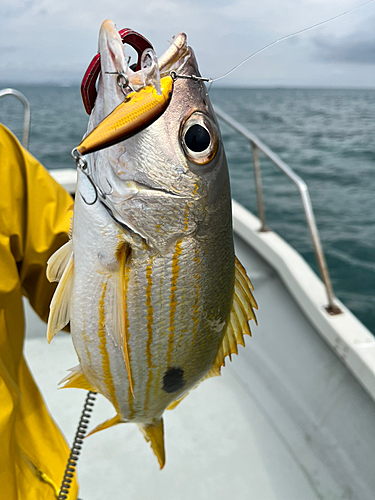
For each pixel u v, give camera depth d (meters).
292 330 0.61
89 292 0.21
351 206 2.46
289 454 0.51
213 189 0.21
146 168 0.19
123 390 0.24
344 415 0.49
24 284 0.27
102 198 0.19
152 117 0.15
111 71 0.16
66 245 0.21
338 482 0.46
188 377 0.25
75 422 0.56
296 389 0.56
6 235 0.23
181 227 0.21
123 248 0.20
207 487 0.48
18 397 0.25
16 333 0.25
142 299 0.21
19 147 0.24
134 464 0.51
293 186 2.82
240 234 0.77
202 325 0.23
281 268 0.65
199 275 0.22
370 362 0.46
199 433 0.54
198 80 0.20
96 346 0.22
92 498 0.47
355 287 1.61
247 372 0.63
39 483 0.26
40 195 0.25
